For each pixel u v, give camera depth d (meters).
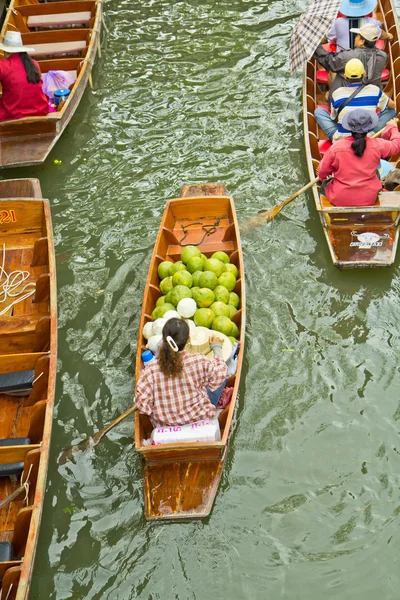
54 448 5.52
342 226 6.78
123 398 5.86
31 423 5.00
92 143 8.69
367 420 5.52
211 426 4.96
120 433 5.57
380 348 6.07
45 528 5.00
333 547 4.76
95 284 6.90
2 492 4.96
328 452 5.33
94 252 7.27
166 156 8.44
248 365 6.00
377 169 6.77
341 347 6.10
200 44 10.23
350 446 5.36
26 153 7.86
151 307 6.10
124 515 5.03
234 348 5.57
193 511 4.81
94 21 9.90
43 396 5.45
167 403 4.94
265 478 5.20
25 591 4.01
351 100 7.31
